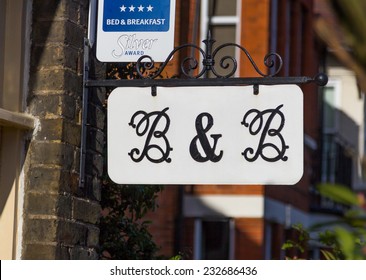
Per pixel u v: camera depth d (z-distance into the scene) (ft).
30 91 23.35
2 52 23.31
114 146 21.75
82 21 24.02
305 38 79.30
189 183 21.43
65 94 23.18
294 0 75.77
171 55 22.65
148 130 21.71
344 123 97.81
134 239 30.81
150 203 31.09
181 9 43.52
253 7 66.95
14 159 23.04
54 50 23.29
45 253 22.75
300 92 21.21
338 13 12.57
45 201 22.90
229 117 21.42
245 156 21.27
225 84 21.53
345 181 92.38
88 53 23.88
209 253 68.85
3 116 22.20
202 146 21.44
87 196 24.23
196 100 21.59
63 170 23.09
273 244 72.28
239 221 68.33
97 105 24.64
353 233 12.76
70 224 23.38
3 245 22.90
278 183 21.08
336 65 96.94
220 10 67.36
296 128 21.12
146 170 21.61
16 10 23.47
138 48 22.86
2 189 23.04
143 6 22.98
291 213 75.51
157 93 21.75
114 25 23.03
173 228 64.13
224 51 66.95
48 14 23.45
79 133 23.72
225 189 68.54
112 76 28.32
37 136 23.15
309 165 82.07
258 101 21.35
